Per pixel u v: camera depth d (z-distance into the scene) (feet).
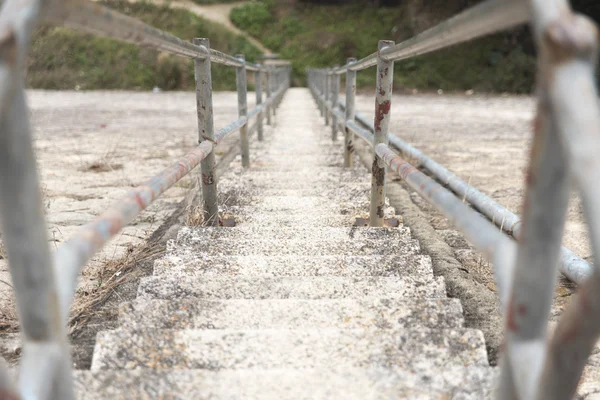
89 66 63.93
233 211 10.68
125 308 5.50
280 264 7.16
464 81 69.82
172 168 5.83
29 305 2.49
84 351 5.21
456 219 3.59
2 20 2.18
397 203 11.28
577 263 6.52
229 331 4.83
